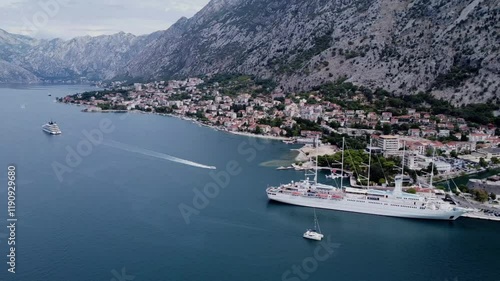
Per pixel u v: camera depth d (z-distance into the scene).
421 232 172.38
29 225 171.25
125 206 193.38
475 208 192.25
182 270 140.50
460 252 155.38
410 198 188.38
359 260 149.50
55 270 139.25
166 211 189.25
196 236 165.25
